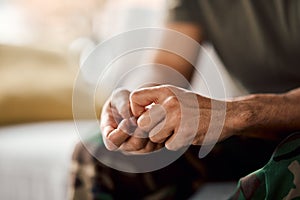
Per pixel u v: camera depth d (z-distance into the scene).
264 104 0.78
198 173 1.14
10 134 1.90
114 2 2.75
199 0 1.36
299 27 1.21
